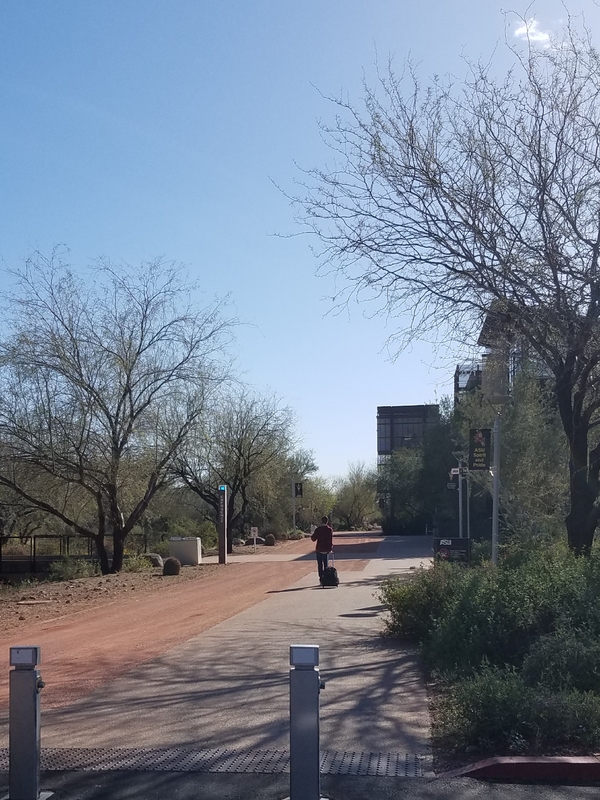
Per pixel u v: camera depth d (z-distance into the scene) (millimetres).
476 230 12102
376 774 6457
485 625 9195
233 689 9398
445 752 6961
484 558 16547
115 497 31312
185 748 7234
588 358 12586
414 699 8734
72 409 29047
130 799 6035
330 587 21922
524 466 21781
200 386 32250
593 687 7824
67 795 6133
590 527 13492
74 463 29234
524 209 12258
